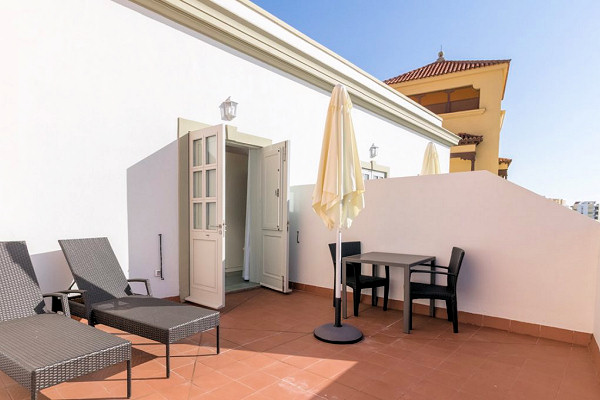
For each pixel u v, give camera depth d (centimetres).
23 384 188
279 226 567
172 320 279
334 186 346
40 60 355
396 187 477
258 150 619
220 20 511
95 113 397
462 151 1500
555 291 361
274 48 601
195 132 484
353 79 782
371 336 366
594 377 277
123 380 259
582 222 348
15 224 341
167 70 466
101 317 305
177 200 481
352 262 452
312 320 418
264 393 245
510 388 258
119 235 420
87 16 389
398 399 240
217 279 457
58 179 369
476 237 411
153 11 448
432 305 438
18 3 340
